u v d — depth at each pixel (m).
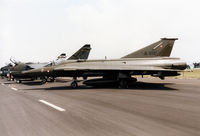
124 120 5.34
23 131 4.52
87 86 17.09
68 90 13.70
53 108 7.10
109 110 6.68
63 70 13.67
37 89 14.83
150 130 4.44
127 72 15.34
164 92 12.06
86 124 4.99
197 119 5.41
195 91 12.59
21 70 22.94
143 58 16.39
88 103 8.12
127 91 12.73
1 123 5.20
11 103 8.32
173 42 16.92
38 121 5.34
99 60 16.19
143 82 21.33
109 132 4.32
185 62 16.06
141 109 6.82
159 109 6.82
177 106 7.38
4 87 17.06
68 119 5.51
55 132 4.40
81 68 13.97
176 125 4.83
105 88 15.03
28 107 7.36
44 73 15.05
